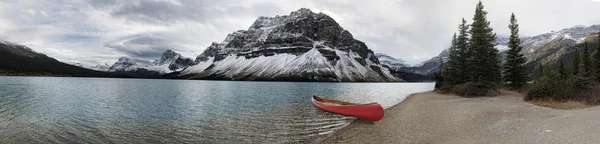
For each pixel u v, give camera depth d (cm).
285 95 6756
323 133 2072
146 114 3388
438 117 2419
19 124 2720
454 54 6594
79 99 5494
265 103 4628
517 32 6041
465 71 5953
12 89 7950
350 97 6050
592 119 1731
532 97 3388
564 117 1889
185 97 6128
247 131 2233
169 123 2723
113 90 8769
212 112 3503
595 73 5519
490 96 4612
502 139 1488
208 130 2317
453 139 1605
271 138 1966
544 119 1886
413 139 1697
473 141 1514
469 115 2331
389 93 7644
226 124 2581
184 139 2019
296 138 1942
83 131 2369
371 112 2467
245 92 8144
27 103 4575
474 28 5456
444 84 6303
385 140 1723
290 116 3008
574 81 3453
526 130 1612
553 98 3108
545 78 3447
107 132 2317
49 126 2611
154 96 6425
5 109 3812
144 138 2077
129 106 4312
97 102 4944
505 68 6122
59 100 5231
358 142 1725
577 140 1327
